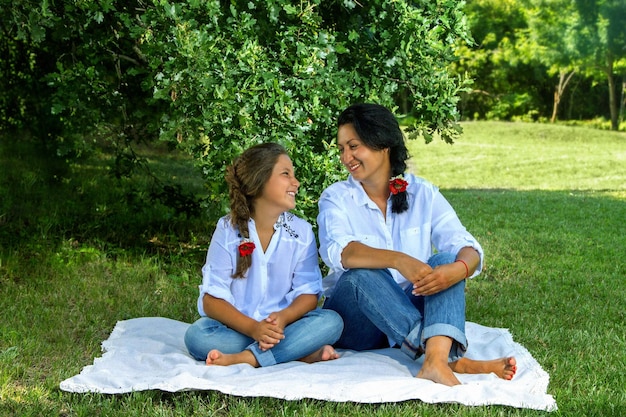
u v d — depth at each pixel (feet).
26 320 15.07
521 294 19.52
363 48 18.94
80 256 20.15
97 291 17.34
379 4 18.21
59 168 31.37
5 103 30.19
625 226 31.35
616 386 12.42
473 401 10.73
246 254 12.16
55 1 17.99
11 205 25.30
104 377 11.38
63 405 10.94
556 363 13.37
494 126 90.53
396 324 11.71
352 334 12.73
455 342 11.66
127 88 22.94
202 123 16.74
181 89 16.65
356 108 12.25
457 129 19.17
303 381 11.09
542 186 52.90
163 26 16.93
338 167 17.66
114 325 15.19
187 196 24.49
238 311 12.12
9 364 12.59
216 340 12.19
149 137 23.73
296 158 17.13
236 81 17.08
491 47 113.09
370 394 10.76
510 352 13.10
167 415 10.48
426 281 11.21
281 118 16.96
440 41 18.56
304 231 12.65
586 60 100.32
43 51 26.96
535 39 103.40
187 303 17.02
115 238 22.85
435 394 10.78
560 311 17.89
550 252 25.48
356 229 12.59
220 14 17.11
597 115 119.14
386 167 12.52
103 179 31.99
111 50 20.56
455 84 19.24
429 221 12.66
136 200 25.67
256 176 12.07
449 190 49.52
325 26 19.51
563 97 120.06
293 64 17.98
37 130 30.66
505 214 33.37
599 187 51.60
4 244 20.81
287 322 12.07
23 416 10.48
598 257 25.05
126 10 18.62
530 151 73.15
